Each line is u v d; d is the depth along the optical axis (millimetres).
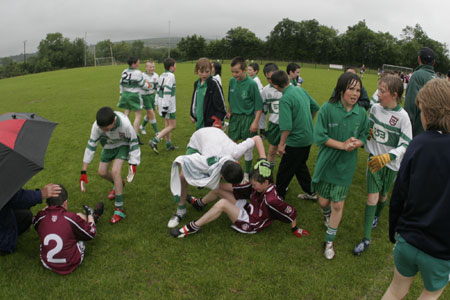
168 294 2959
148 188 5020
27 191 3234
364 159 6711
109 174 4324
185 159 3504
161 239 3732
